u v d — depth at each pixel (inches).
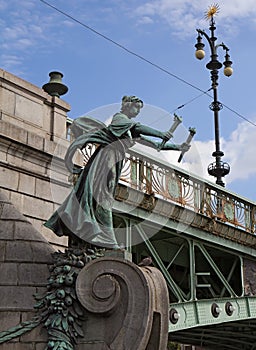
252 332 1533.0
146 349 483.2
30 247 529.3
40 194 629.0
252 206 1269.7
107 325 471.2
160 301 490.0
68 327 474.0
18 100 665.0
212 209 1108.5
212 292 1222.9
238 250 1224.8
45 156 636.1
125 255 504.7
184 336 1545.3
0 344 478.3
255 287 1272.1
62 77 746.8
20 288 509.4
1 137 599.2
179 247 1144.8
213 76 1785.2
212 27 1820.9
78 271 491.8
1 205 547.5
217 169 1691.7
